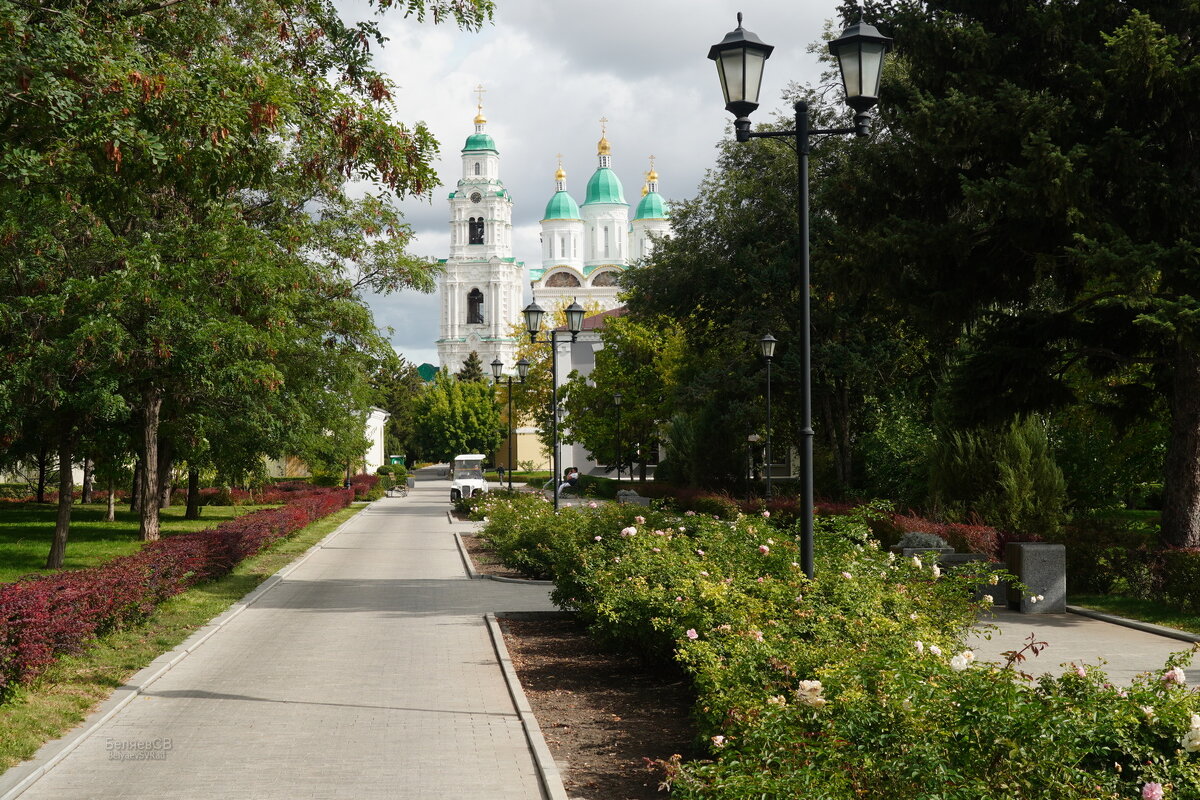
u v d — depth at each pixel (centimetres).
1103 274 1420
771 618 793
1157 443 2322
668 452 5447
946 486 2173
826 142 3164
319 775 652
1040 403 1783
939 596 911
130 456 2411
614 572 1060
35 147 1046
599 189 13188
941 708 435
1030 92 1617
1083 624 1272
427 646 1154
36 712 788
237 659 1073
